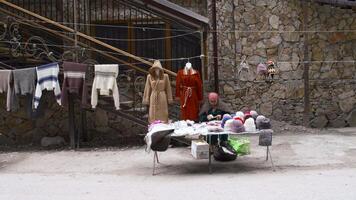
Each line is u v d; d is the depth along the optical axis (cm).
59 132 1092
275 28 1152
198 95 948
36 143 1065
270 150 870
